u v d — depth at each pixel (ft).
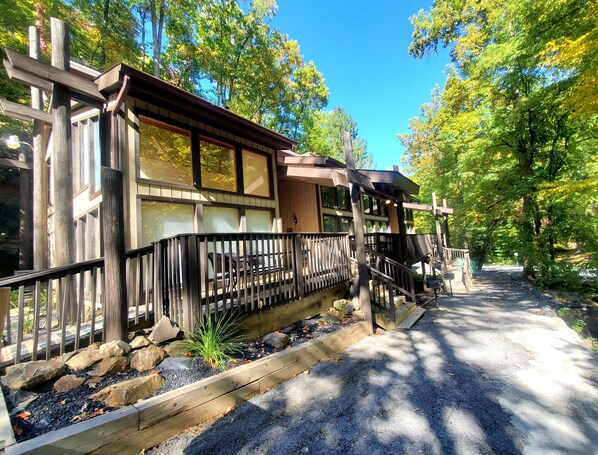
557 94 29.81
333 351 14.21
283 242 15.67
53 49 13.52
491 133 36.06
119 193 10.46
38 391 7.89
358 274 19.90
